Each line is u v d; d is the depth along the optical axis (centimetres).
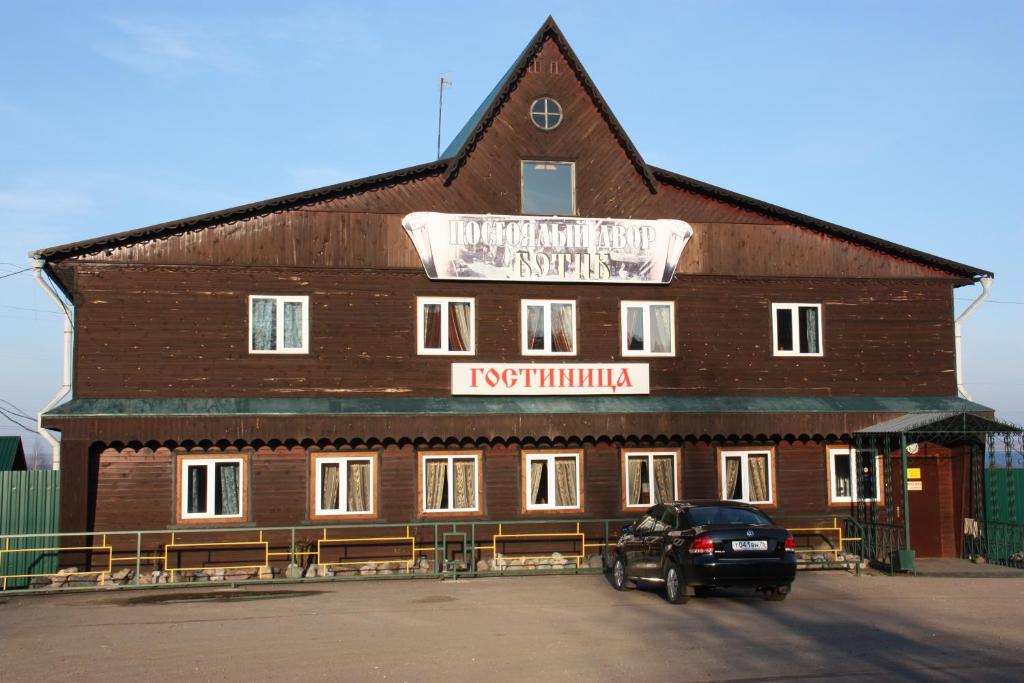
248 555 2302
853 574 2248
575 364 2480
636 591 1967
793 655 1283
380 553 2369
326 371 2370
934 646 1346
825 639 1400
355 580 2180
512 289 2494
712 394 2556
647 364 2520
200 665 1250
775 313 2623
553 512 2473
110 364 2277
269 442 2348
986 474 2556
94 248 2292
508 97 2542
